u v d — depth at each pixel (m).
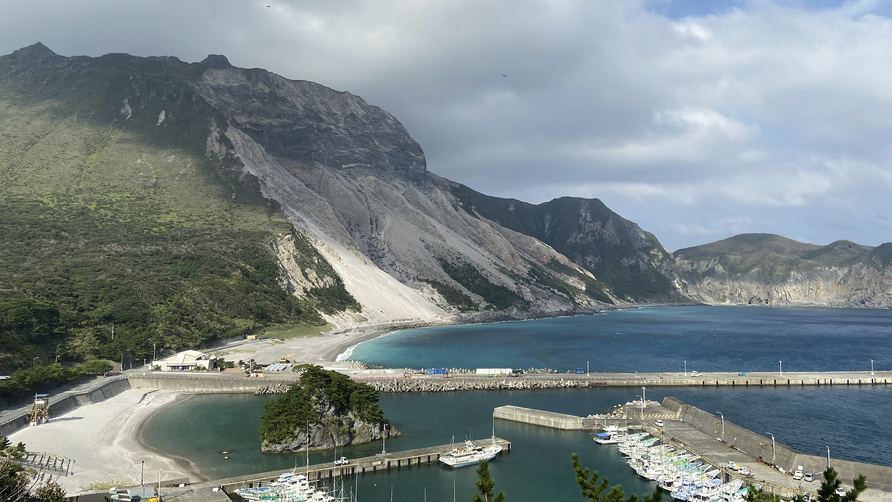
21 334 147.00
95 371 151.75
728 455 99.38
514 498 85.62
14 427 109.56
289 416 105.69
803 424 121.88
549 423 120.69
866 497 81.06
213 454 101.88
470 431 117.44
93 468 92.44
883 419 125.94
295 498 83.12
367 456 101.50
